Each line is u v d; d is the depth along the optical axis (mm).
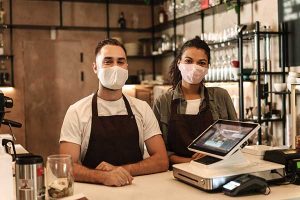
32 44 5762
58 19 5883
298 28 3510
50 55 5844
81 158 2121
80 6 5988
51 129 5828
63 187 1527
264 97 3695
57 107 5863
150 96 5516
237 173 1676
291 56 3609
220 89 2572
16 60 5684
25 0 5727
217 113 2475
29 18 5750
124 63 2154
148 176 1986
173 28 5902
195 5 4836
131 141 2123
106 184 1791
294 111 3070
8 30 5641
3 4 5598
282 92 3477
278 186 1743
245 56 4137
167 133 2455
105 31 6117
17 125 1897
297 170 1772
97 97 2158
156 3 6293
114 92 2129
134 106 2203
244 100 4184
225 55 4500
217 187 1639
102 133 2082
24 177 1432
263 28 3723
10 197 1403
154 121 2244
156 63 6406
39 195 1452
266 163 1830
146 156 2246
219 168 1711
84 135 2092
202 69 2395
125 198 1590
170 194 1633
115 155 2094
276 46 3799
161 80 5809
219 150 1731
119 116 2135
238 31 3846
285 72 3664
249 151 2012
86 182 1867
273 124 3857
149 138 2195
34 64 5773
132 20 6258
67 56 5926
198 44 2441
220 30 4738
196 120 2404
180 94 2475
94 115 2104
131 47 6012
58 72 5883
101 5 6094
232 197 1570
